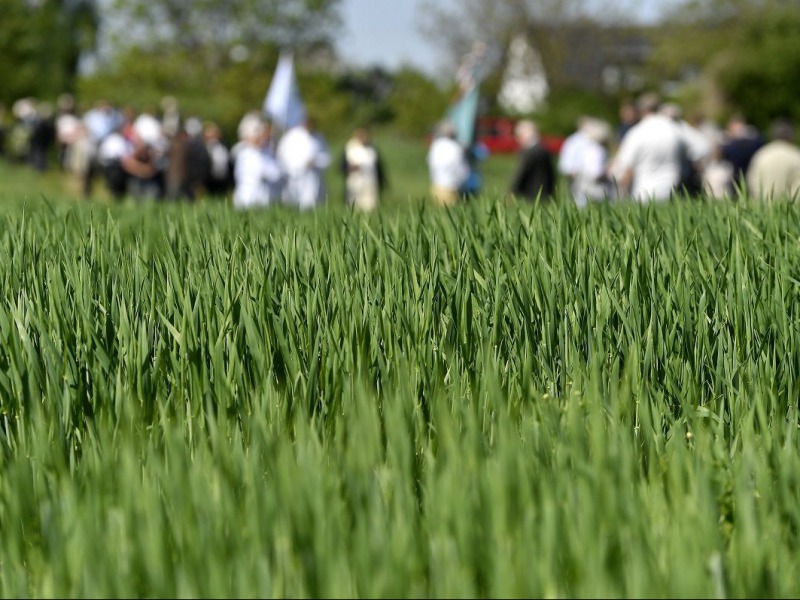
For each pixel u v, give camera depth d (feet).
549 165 54.65
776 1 201.98
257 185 55.62
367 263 18.48
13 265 18.45
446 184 59.21
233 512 10.76
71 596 10.14
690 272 18.26
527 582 9.73
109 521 10.64
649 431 13.19
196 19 196.54
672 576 9.68
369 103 179.83
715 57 178.50
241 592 9.89
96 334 15.83
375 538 10.15
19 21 181.68
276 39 197.36
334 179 118.83
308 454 11.42
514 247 19.84
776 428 13.35
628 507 10.49
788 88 161.38
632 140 43.86
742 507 10.61
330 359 15.29
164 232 23.61
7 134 116.47
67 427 14.51
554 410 12.85
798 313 17.07
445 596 9.73
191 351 15.30
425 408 15.05
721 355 16.34
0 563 11.23
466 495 10.42
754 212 23.20
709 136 57.57
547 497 10.40
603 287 16.96
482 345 15.57
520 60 242.17
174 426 14.37
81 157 78.13
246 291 16.25
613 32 244.22
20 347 15.06
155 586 10.08
